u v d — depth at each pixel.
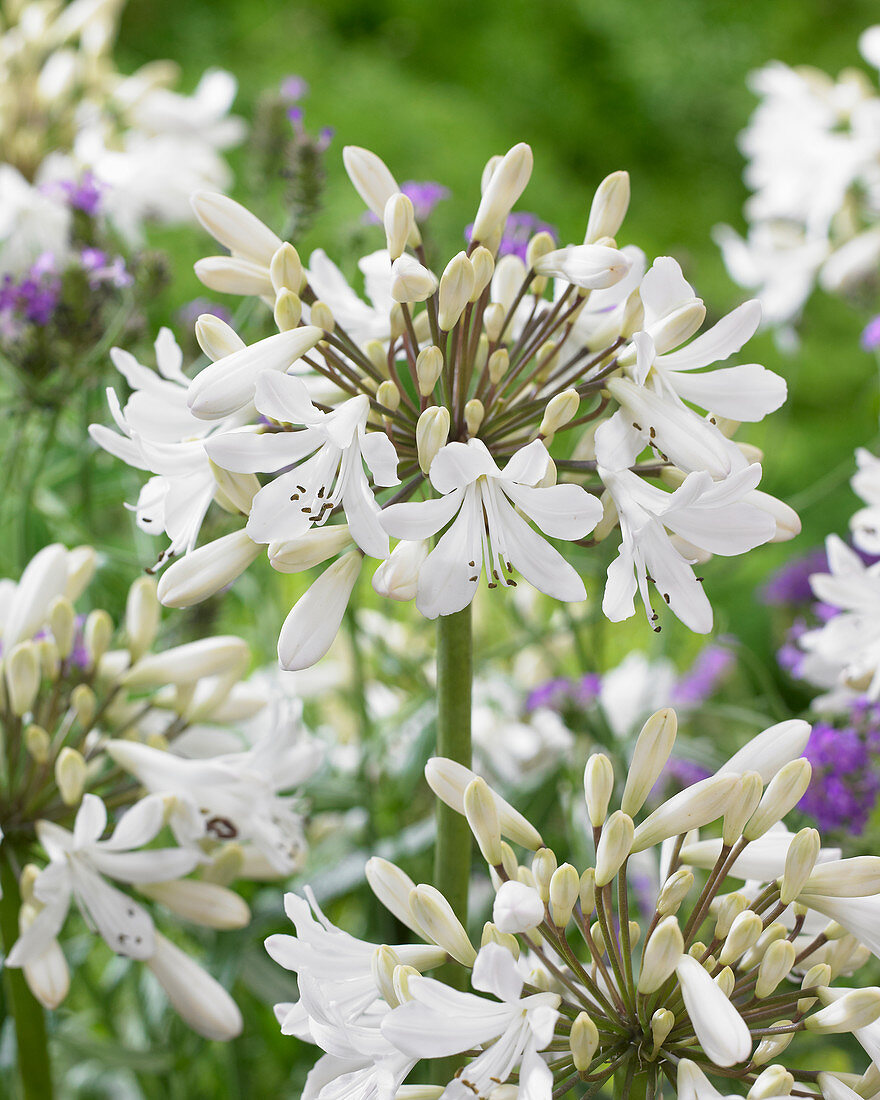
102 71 1.33
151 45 3.03
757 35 3.82
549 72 3.67
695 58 3.77
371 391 0.75
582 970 0.71
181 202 1.18
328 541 0.73
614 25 3.77
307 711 1.11
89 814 0.78
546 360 0.77
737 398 0.74
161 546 0.96
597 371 0.77
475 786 0.71
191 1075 0.98
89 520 0.96
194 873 0.91
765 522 0.73
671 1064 0.71
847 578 0.86
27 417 0.94
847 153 1.27
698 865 0.74
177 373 0.77
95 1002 0.96
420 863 0.96
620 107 3.73
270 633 1.01
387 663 1.00
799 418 2.77
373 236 0.98
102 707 0.83
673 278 0.72
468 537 0.72
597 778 0.72
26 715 0.84
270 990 0.93
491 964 0.67
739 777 0.71
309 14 3.36
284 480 0.72
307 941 0.72
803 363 2.77
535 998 0.70
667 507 0.71
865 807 0.88
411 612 1.10
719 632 1.01
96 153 1.16
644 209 3.59
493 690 1.01
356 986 0.72
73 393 0.94
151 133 1.32
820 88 1.32
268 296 0.76
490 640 1.18
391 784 0.97
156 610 0.85
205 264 0.76
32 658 0.81
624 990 0.71
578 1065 0.69
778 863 0.73
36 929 0.80
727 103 3.74
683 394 0.74
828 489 1.01
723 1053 0.68
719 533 0.73
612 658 1.37
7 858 0.83
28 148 1.25
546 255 0.75
